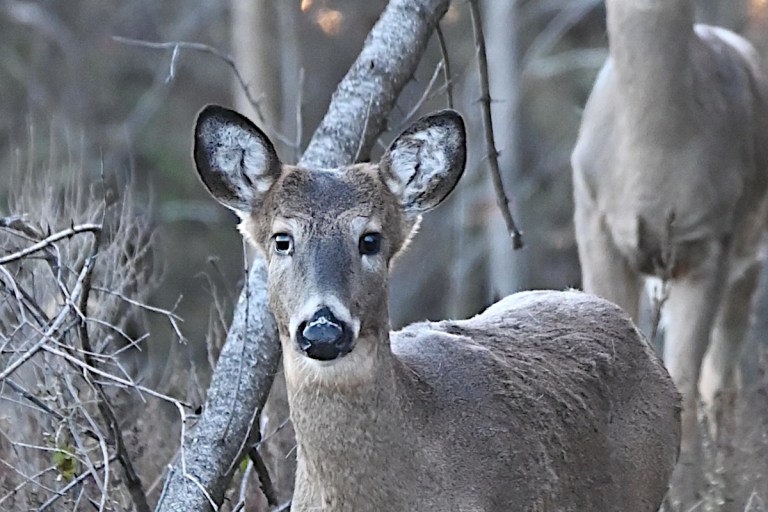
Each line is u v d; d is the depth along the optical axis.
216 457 10.62
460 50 32.72
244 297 11.13
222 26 33.75
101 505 9.34
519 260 29.75
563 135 33.50
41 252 11.27
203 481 10.52
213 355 13.21
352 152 11.90
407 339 9.84
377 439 9.01
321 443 9.03
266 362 10.99
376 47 12.21
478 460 9.31
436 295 32.00
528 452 9.55
